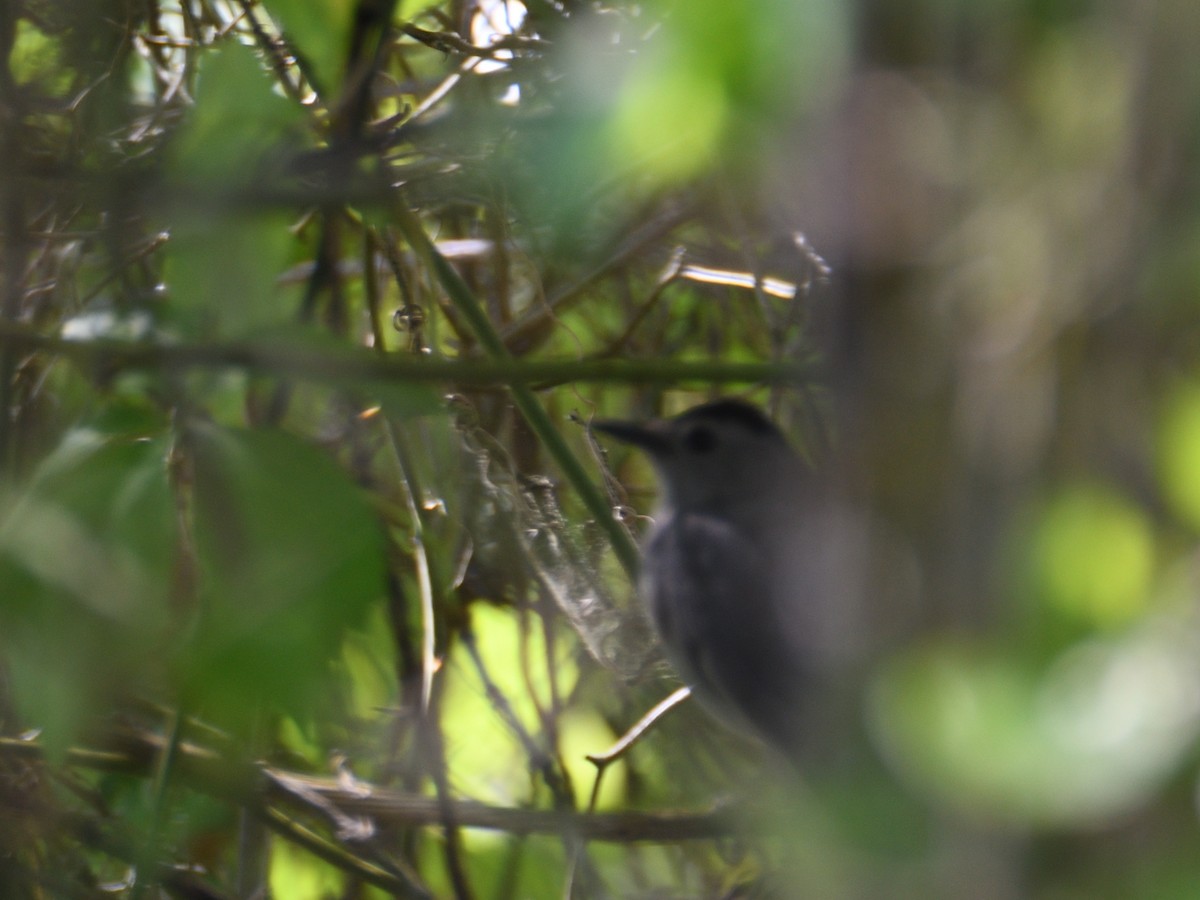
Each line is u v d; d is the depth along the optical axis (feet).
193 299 16.24
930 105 6.05
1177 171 5.60
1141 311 5.66
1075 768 5.01
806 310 25.02
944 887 5.24
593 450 28.45
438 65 27.63
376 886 23.90
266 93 17.15
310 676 12.38
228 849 28.55
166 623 12.87
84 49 22.09
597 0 20.89
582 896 26.86
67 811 23.29
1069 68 5.85
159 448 13.23
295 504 12.72
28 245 21.74
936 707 5.36
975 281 5.96
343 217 24.53
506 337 27.04
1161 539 5.56
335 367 15.83
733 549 26.30
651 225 26.61
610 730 28.91
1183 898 4.90
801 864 5.90
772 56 6.61
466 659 28.27
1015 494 5.74
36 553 12.73
